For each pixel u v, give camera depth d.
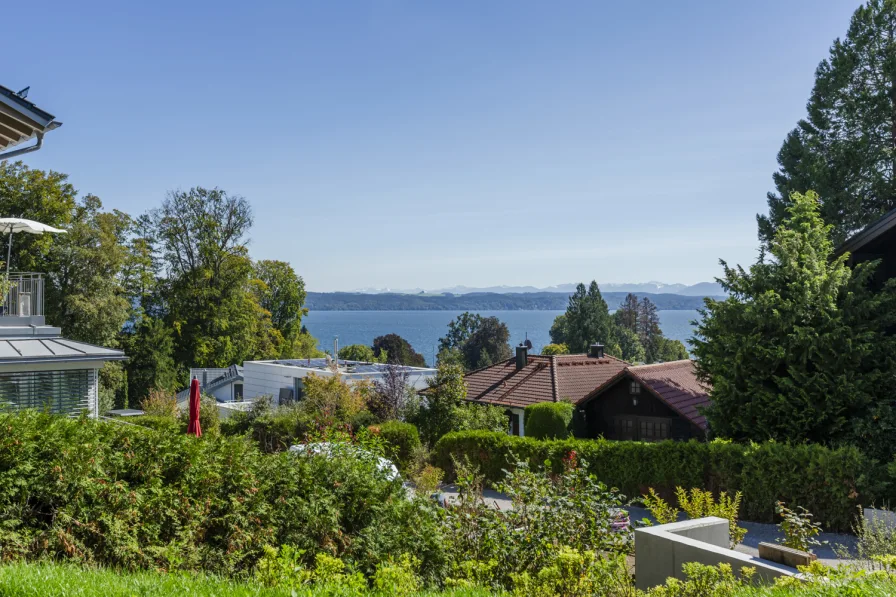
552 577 6.12
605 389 22.64
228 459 6.89
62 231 18.20
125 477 6.25
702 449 15.37
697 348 17.84
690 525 7.54
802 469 13.72
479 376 29.16
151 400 28.17
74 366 15.40
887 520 11.76
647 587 7.20
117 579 4.94
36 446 5.78
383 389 25.33
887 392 14.72
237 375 39.59
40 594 4.31
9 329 16.33
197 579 5.35
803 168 27.89
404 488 8.20
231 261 48.62
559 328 84.88
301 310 61.97
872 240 17.19
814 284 15.52
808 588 5.34
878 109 27.17
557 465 17.80
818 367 14.95
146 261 43.78
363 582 5.57
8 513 5.46
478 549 7.21
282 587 4.98
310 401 24.89
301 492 7.14
